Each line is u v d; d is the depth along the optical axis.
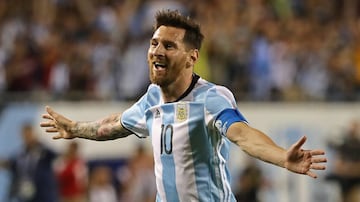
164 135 15.97
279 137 38.44
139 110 16.88
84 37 40.91
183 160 15.80
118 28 41.00
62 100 37.22
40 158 34.81
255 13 43.53
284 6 44.66
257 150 14.26
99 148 36.66
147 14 41.69
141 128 16.95
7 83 38.41
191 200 15.90
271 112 38.47
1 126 36.59
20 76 38.53
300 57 41.28
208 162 15.80
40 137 36.53
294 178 37.91
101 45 40.00
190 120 15.68
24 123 36.72
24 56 39.12
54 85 38.88
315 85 40.91
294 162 13.58
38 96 37.12
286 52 41.16
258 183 37.00
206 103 15.60
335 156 38.41
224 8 43.31
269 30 42.72
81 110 37.12
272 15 44.12
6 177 35.56
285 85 40.28
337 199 38.25
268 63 40.31
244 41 41.00
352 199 38.16
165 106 16.00
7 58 38.97
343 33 44.25
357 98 39.44
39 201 34.69
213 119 15.49
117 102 37.78
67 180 35.72
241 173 37.22
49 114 18.17
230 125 14.97
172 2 42.72
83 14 42.12
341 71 41.69
